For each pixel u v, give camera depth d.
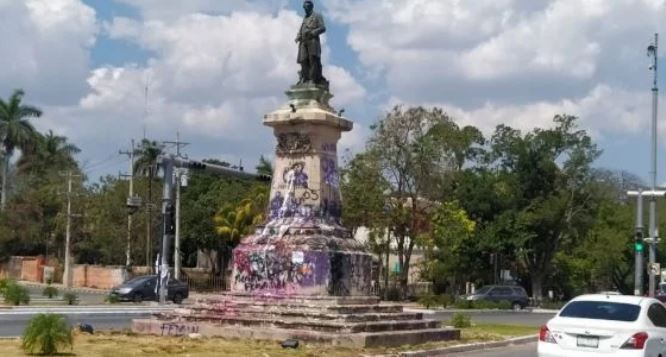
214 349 18.78
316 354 18.67
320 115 23.47
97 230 71.06
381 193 57.16
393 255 72.75
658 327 15.62
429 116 58.34
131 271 66.38
